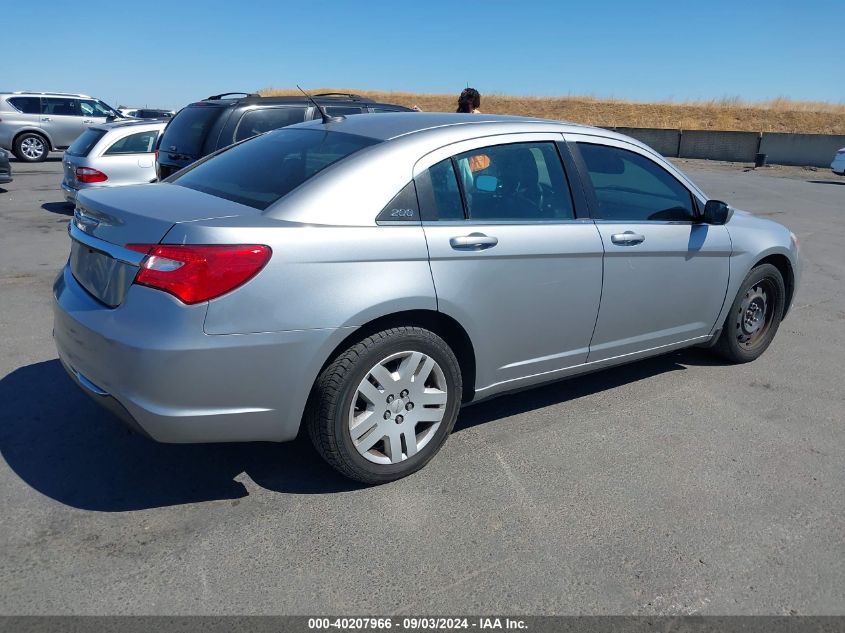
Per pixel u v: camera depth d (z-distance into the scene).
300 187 3.20
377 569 2.81
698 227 4.52
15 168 17.70
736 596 2.75
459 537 3.04
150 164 10.43
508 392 3.90
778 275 5.18
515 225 3.62
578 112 45.22
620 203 4.17
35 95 19.19
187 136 7.84
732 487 3.53
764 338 5.33
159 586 2.67
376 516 3.17
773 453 3.90
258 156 3.82
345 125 3.84
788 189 18.31
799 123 39.28
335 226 3.10
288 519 3.12
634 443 3.96
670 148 30.47
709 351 5.50
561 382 4.84
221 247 2.83
